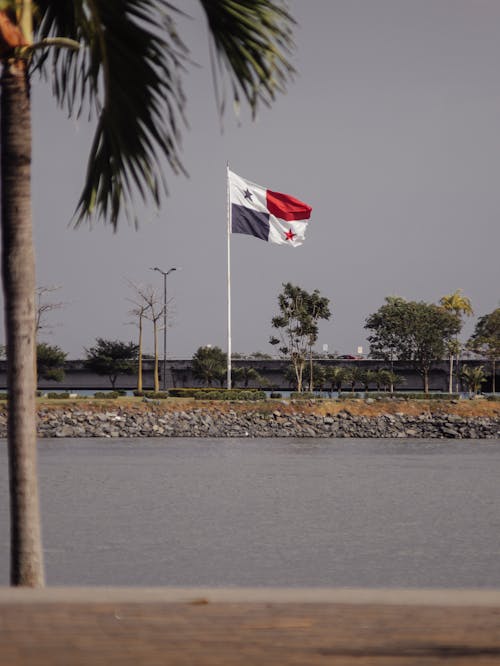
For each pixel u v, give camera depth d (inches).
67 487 7701.8
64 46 1628.9
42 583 1669.5
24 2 1627.7
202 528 5565.9
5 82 1641.2
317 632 1238.9
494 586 3905.0
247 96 1573.6
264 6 1555.1
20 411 1652.3
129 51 1552.7
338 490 7608.3
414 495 7317.9
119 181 1615.4
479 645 1182.3
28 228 1652.3
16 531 1656.0
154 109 1567.4
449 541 5142.7
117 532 5393.7
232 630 1245.7
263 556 4621.1
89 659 1095.0
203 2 1563.7
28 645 1151.6
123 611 1336.1
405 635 1230.3
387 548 4899.1
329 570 4259.4
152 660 1096.8
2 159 1647.4
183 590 1451.8
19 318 1644.9
